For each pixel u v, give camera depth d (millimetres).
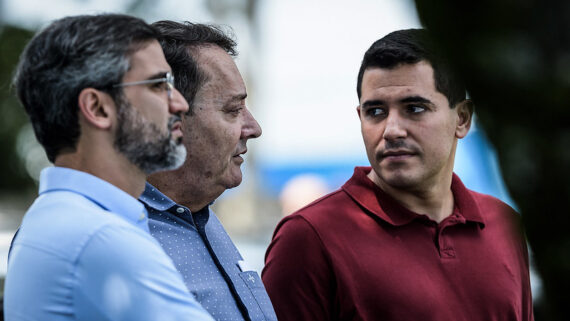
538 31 1886
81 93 2395
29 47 2490
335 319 3516
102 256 2205
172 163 2590
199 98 3207
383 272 3455
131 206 2463
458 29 1965
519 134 1933
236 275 3301
